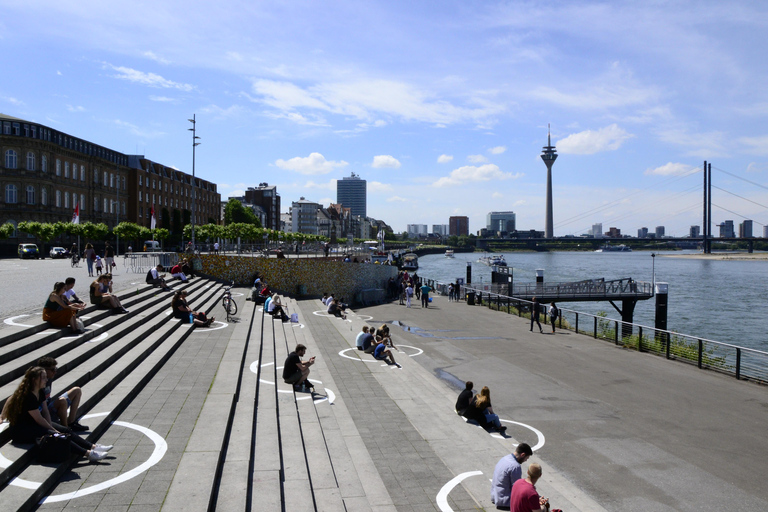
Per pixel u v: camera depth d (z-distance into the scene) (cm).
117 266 3709
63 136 7700
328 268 4375
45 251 6512
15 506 583
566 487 973
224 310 2422
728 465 1102
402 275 5403
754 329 4966
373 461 992
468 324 3094
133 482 684
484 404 1251
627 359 2147
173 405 999
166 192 10338
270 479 764
